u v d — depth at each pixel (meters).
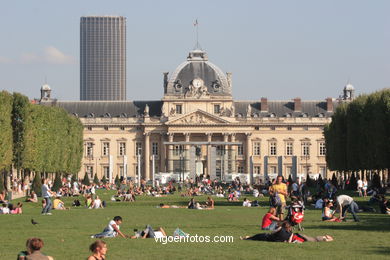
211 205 135.12
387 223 94.88
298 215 84.56
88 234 83.12
